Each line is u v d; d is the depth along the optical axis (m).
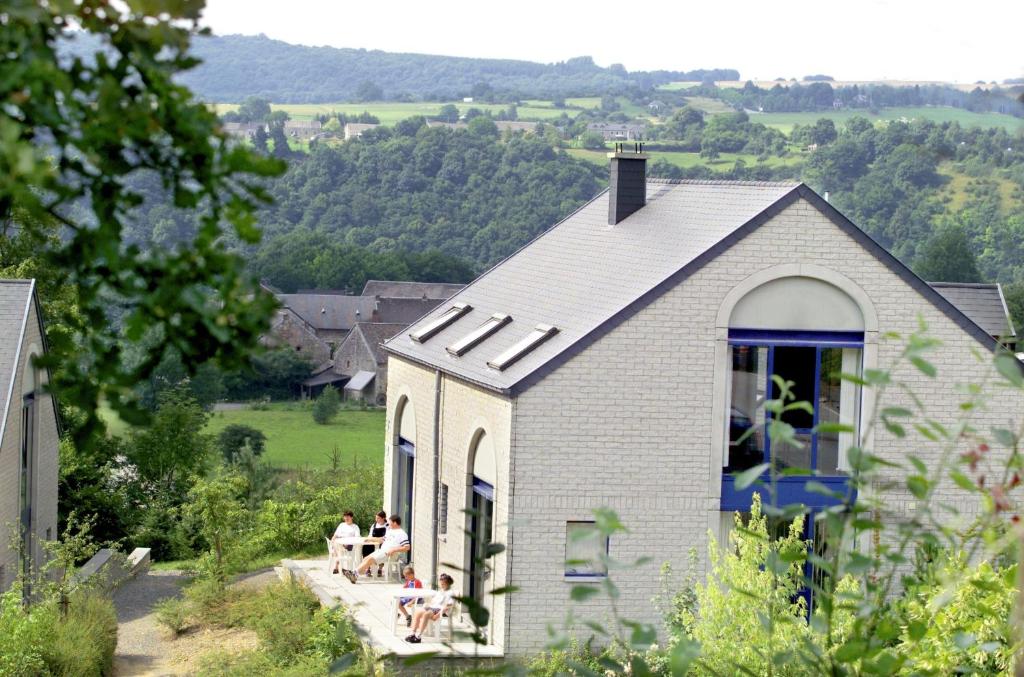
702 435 21.98
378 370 106.81
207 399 90.69
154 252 3.55
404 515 28.70
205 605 26.42
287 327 107.25
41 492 30.62
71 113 3.28
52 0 3.24
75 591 24.08
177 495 42.38
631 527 21.83
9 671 19.09
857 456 4.64
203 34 3.48
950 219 54.97
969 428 4.64
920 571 6.04
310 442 84.62
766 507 4.71
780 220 21.97
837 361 22.33
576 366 21.64
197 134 3.40
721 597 12.32
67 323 3.70
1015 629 5.14
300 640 21.77
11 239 41.16
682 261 22.23
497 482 22.17
